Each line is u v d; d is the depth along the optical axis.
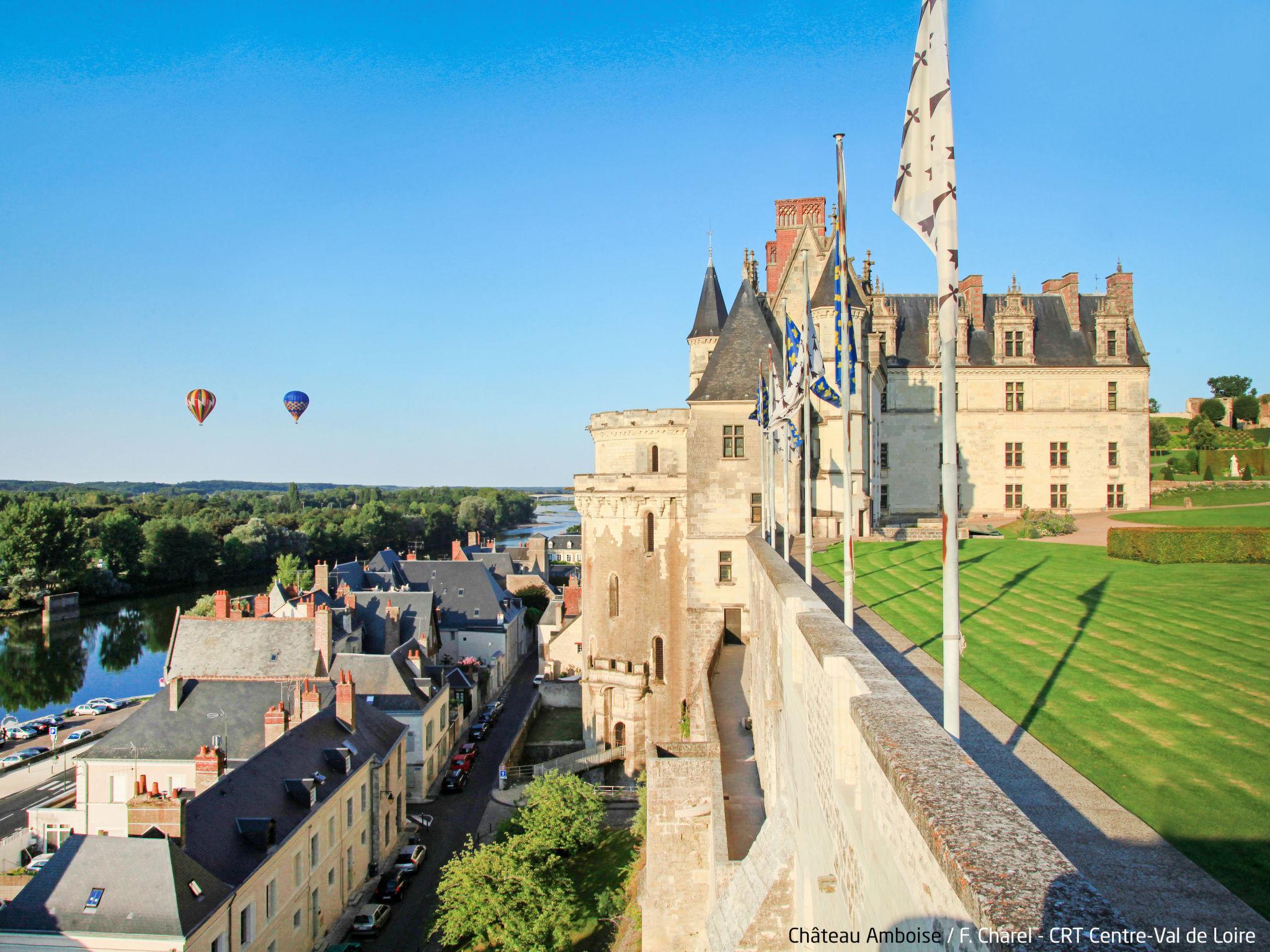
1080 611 25.62
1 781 64.50
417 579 103.31
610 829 47.16
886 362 68.75
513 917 34.31
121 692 90.50
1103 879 9.34
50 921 28.47
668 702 56.06
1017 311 68.75
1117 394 68.81
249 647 63.91
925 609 27.38
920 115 12.73
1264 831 10.52
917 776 7.75
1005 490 68.81
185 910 28.88
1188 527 37.41
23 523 126.94
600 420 59.75
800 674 17.41
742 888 21.19
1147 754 13.34
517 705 82.62
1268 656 19.41
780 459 50.28
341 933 39.94
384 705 58.91
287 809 37.78
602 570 58.88
